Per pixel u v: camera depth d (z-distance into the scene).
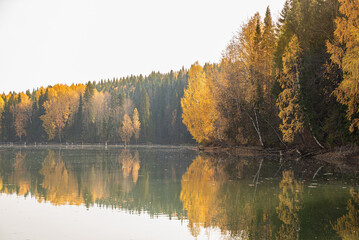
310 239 10.17
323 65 32.25
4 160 40.84
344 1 25.27
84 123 125.69
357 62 23.06
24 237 10.55
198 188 19.47
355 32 23.03
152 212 14.01
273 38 46.91
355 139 30.45
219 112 50.53
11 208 14.68
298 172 25.80
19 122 135.00
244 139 48.78
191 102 65.69
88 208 14.73
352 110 25.94
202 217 12.99
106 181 22.61
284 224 11.83
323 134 34.94
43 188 19.89
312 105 34.66
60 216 13.30
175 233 11.06
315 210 13.77
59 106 129.50
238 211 13.84
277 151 43.62
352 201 15.38
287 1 51.75
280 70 39.16
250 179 22.67
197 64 66.94
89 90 133.00
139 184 21.30
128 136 124.31
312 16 37.69
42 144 125.12
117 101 139.50
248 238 10.41
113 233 11.05
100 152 61.62
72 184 21.41
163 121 141.50
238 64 46.19
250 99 44.34
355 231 10.88
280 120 41.44
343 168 27.77
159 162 37.44
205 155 47.75
